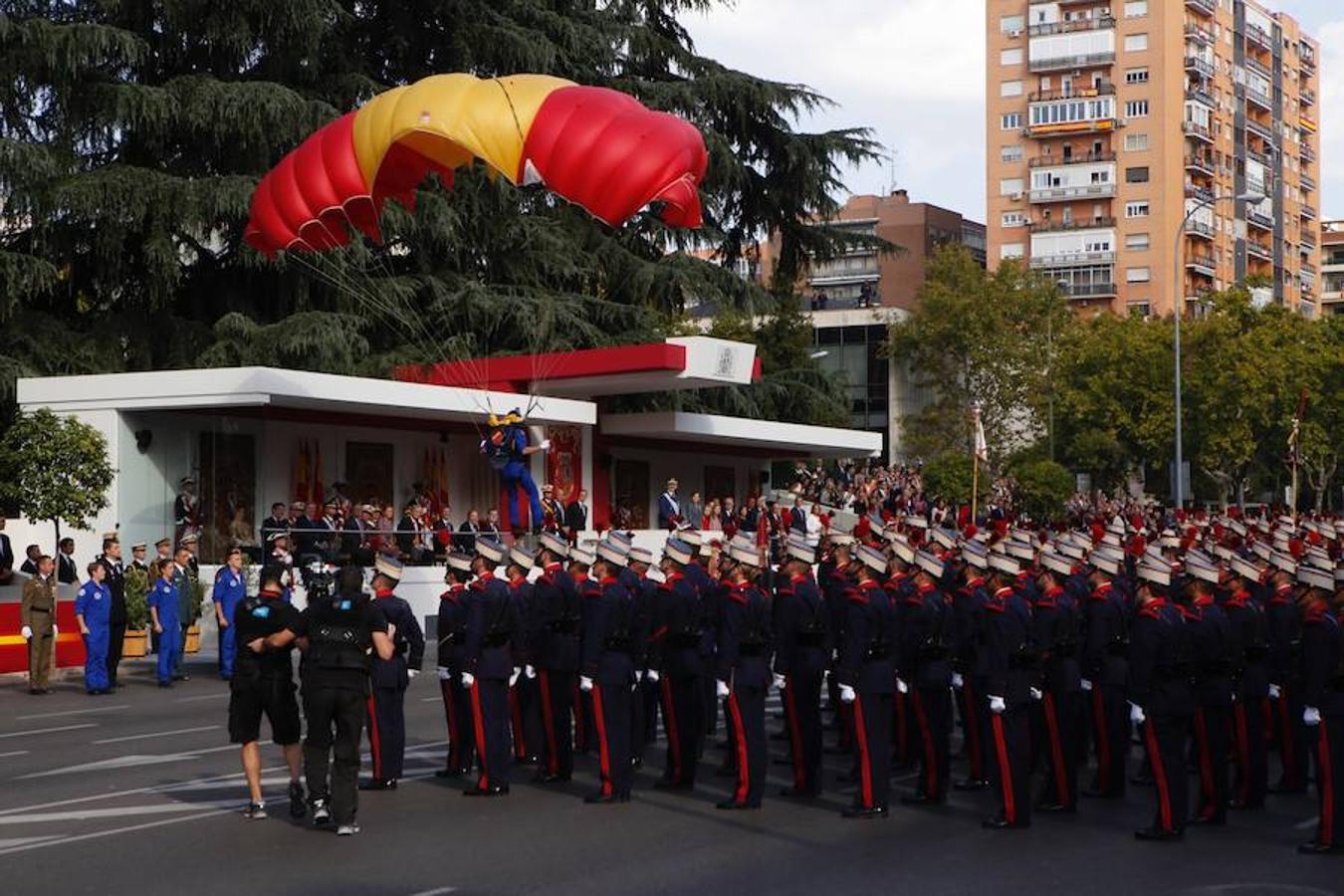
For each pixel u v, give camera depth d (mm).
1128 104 108625
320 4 38531
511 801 14734
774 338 69688
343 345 36062
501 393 35469
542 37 41656
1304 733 15797
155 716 21172
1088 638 15312
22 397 31875
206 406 30766
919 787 15117
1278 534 22172
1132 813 14531
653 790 15477
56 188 34844
